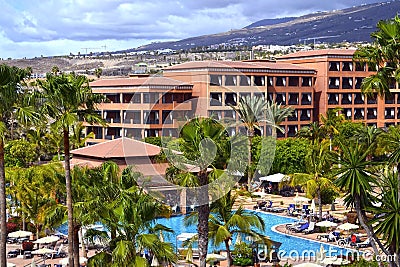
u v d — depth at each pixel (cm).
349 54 9100
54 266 3288
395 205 1980
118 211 2197
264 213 5081
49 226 2686
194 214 2039
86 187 2625
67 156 2364
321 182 4538
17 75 2250
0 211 2328
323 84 9031
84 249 3222
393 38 2091
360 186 1983
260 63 8581
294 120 8688
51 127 2286
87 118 2308
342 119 7088
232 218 2269
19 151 6600
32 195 3669
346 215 4488
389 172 2123
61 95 2205
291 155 6275
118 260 2056
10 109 2255
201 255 1947
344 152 2022
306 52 9362
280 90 8438
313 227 4309
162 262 2211
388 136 2180
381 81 2169
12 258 3578
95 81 8025
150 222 2173
